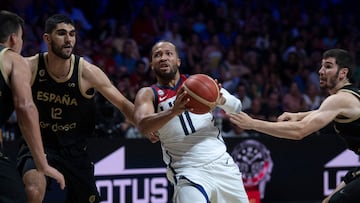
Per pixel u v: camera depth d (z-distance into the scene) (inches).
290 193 507.8
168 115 267.4
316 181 515.2
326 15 848.3
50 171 244.1
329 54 315.6
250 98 622.5
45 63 307.4
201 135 292.0
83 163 323.6
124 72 619.2
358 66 751.1
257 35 749.9
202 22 748.0
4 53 250.5
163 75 293.7
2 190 244.5
